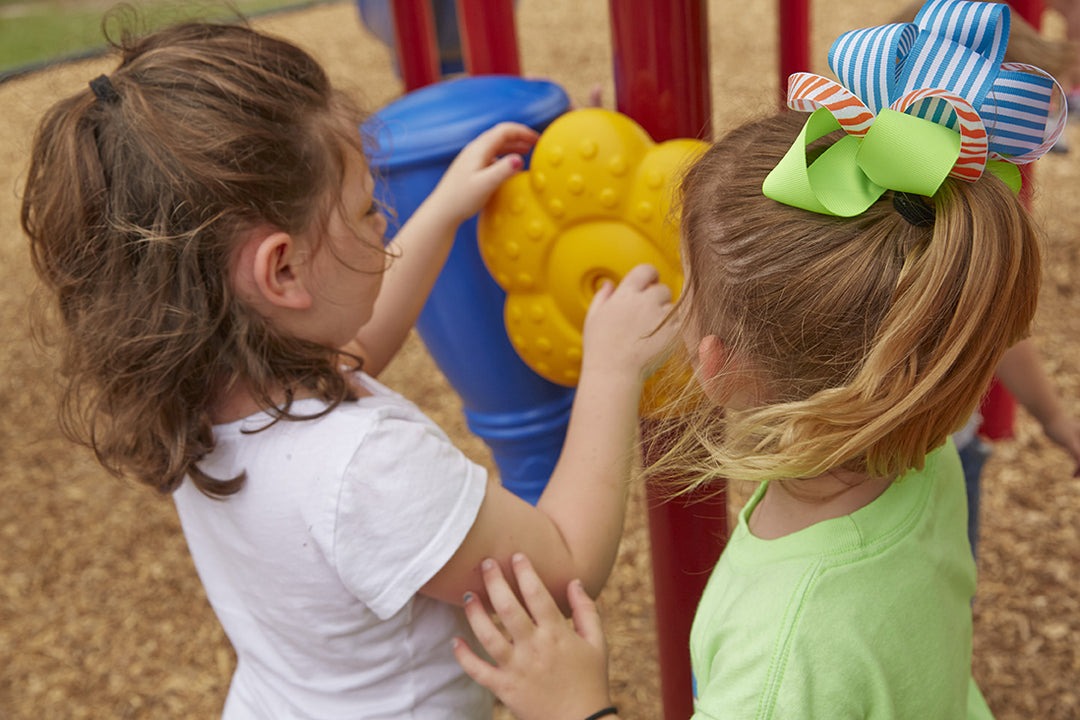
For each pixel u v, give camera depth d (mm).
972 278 549
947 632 697
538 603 785
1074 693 1606
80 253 752
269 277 749
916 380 579
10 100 5105
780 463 615
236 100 736
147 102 724
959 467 796
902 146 545
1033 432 2229
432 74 1619
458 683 889
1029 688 1629
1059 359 2410
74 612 2107
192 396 776
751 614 663
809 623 638
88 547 2295
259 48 783
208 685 1894
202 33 792
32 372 3016
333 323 824
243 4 7277
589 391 891
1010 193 575
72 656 1993
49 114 765
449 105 1098
